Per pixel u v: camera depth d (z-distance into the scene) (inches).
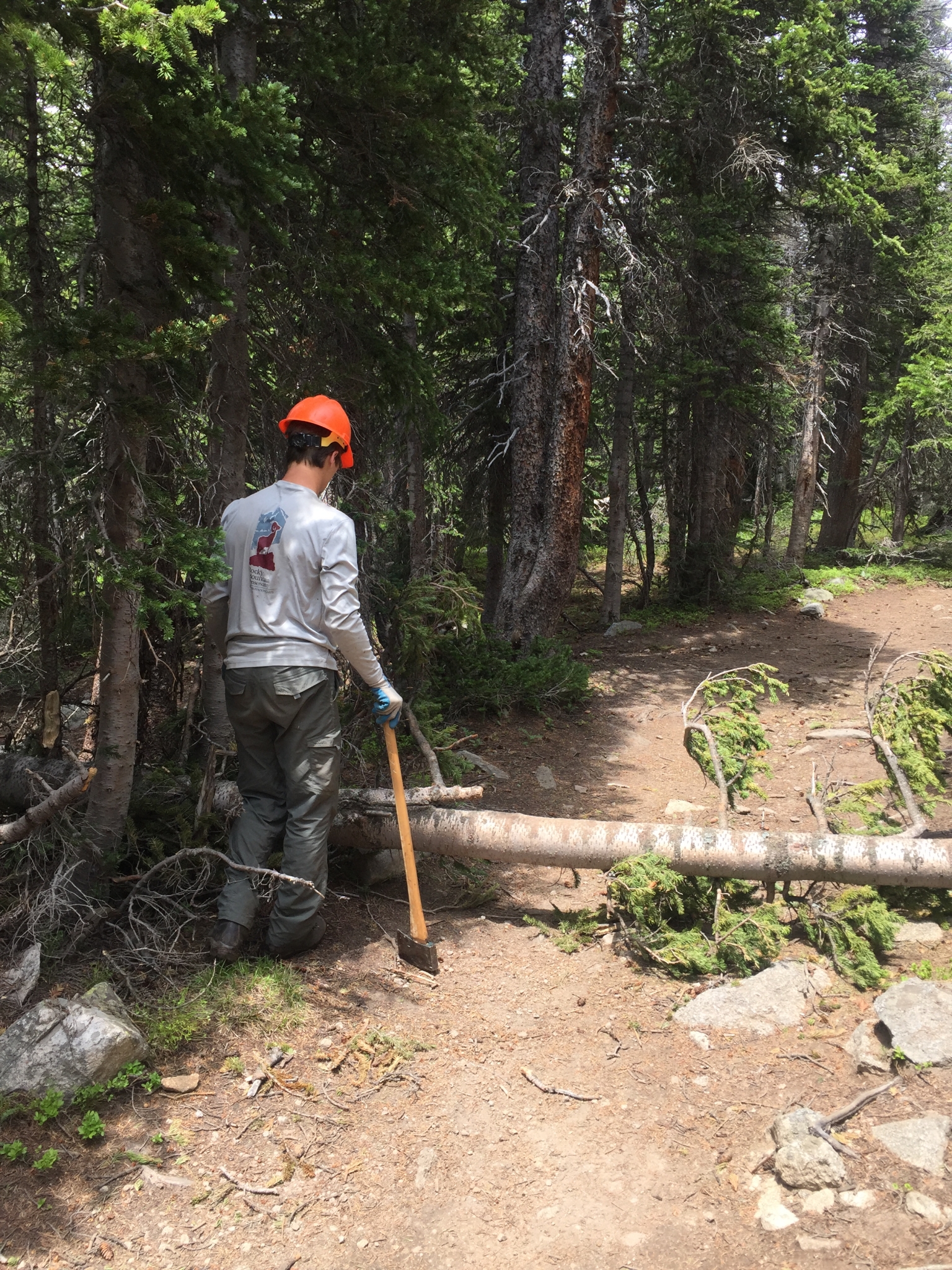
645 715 338.6
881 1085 115.1
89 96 142.9
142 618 127.3
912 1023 121.5
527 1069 124.0
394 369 191.9
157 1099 113.7
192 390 149.3
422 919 148.0
